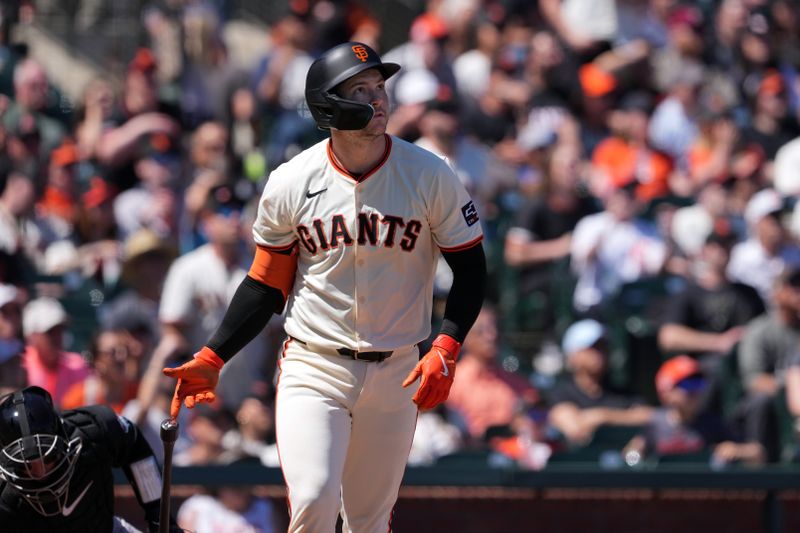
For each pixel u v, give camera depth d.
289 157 36.91
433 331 32.12
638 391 33.34
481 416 30.16
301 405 15.61
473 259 15.57
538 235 35.31
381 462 16.12
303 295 15.72
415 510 28.48
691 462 29.81
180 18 43.06
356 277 15.36
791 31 47.19
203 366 15.70
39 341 27.70
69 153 35.22
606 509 29.06
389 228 15.22
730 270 35.62
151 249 30.67
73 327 31.66
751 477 28.67
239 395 28.84
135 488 16.00
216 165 36.34
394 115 36.62
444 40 39.06
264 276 15.77
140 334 28.44
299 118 37.97
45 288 32.22
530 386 31.28
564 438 30.41
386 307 15.53
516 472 28.00
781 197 39.06
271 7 50.25
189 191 34.31
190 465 26.52
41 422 14.71
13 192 33.25
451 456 28.55
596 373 31.64
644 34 44.34
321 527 15.34
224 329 15.79
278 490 26.94
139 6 47.59
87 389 28.09
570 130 39.09
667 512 29.22
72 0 47.84
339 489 15.43
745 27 45.66
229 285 29.92
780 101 43.09
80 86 46.41
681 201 37.12
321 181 15.25
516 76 41.50
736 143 40.28
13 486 14.85
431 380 15.07
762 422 30.55
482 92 40.62
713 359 32.97
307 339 15.68
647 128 39.25
